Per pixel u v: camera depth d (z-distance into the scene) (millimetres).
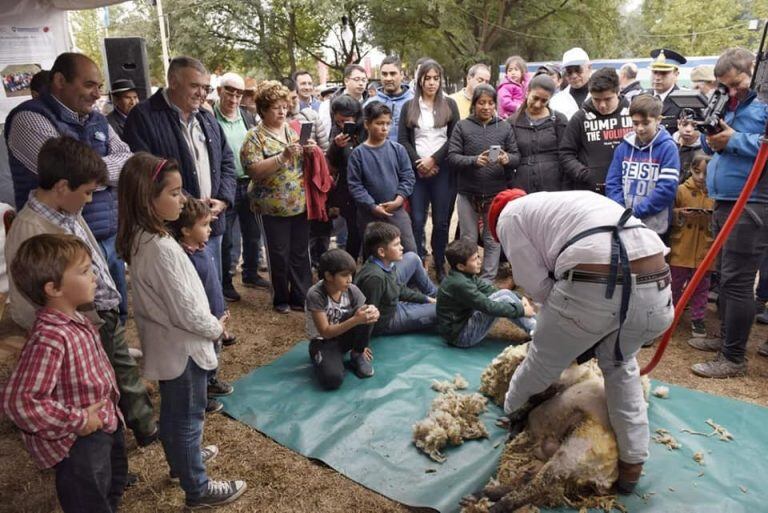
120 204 2104
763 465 2600
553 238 2209
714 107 3146
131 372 2699
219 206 3578
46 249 1767
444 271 5312
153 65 22609
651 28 35688
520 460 2568
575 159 4516
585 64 5484
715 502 2381
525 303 3738
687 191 3965
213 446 2785
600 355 2291
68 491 1909
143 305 2123
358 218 4645
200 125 3510
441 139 5008
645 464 2615
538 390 2473
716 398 3137
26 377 1740
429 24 23609
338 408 3125
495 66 24141
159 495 2508
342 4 21562
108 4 5320
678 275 4090
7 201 5289
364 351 3520
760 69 3088
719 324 4188
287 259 4445
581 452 2301
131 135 3297
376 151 4445
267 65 24031
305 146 4102
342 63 25156
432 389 3291
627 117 4297
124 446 2242
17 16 5125
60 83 2889
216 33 22578
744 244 3234
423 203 5117
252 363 3719
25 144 2820
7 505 2486
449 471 2609
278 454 2775
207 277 3031
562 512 2326
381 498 2473
